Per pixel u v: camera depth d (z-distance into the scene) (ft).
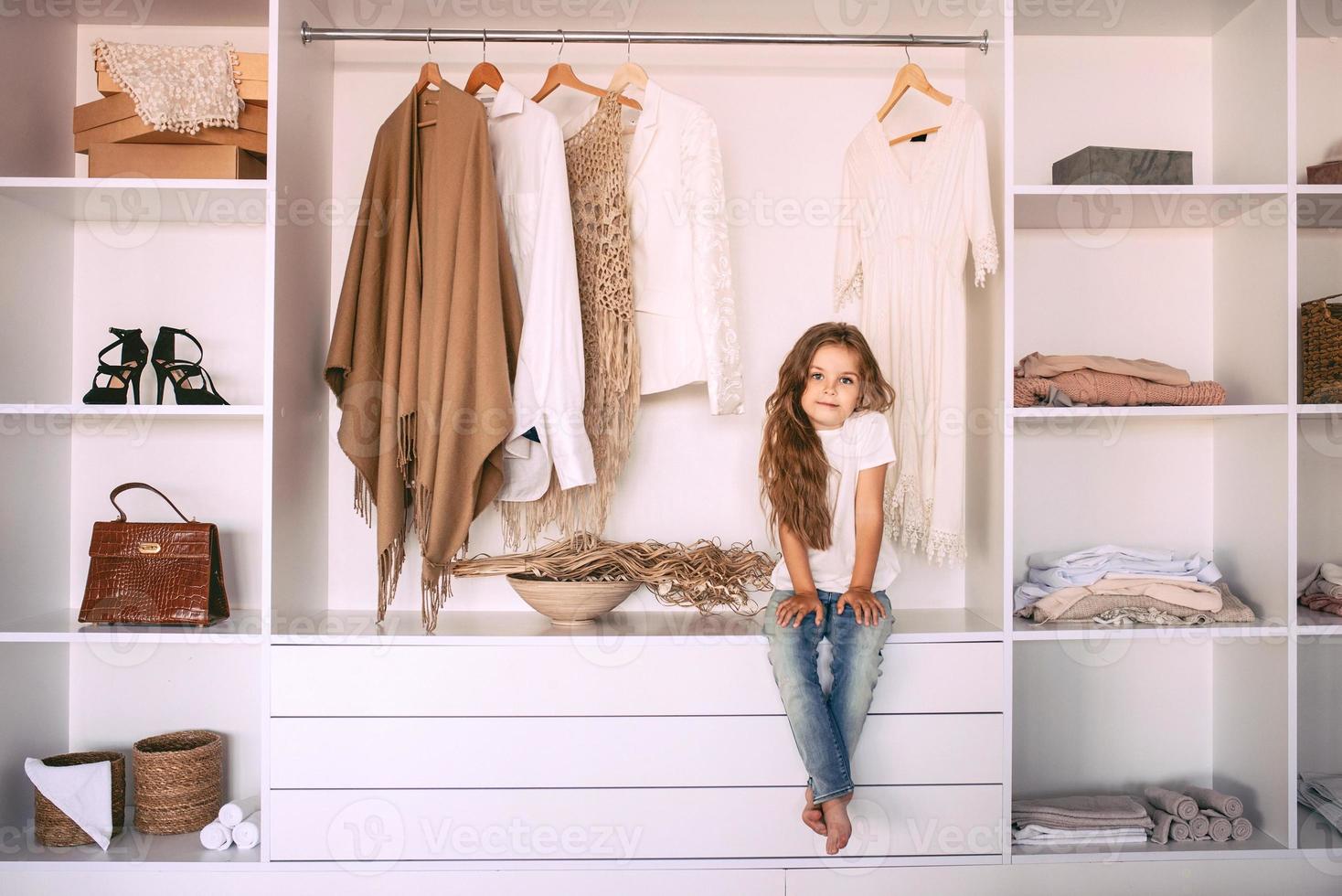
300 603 6.11
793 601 5.57
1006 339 5.82
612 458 6.08
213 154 5.82
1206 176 6.94
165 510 6.64
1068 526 6.86
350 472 6.66
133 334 6.20
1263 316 6.23
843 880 5.65
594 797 5.59
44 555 6.32
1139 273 6.91
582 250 6.12
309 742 5.55
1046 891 5.74
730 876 5.62
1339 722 6.47
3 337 5.87
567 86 6.33
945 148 6.07
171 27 6.72
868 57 6.82
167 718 6.60
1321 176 6.34
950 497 5.99
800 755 5.61
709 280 5.89
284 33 5.77
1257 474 6.29
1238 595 6.51
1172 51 6.95
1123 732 6.82
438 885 5.58
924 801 5.68
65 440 6.56
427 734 5.57
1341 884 5.83
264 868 5.55
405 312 5.84
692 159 5.98
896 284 6.29
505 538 6.25
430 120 6.07
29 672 6.17
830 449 5.80
